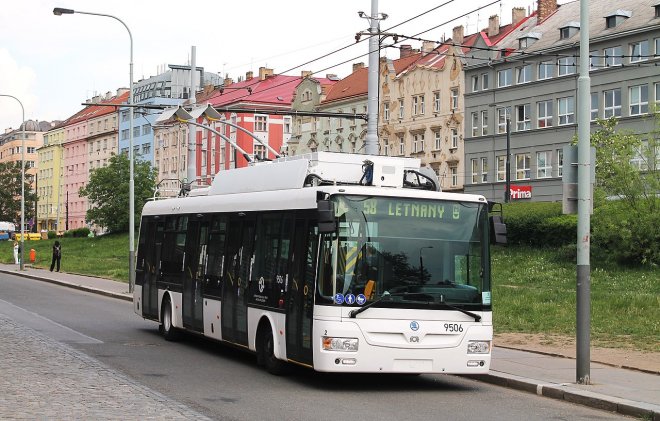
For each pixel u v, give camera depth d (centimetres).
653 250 3988
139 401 1179
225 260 1738
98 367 1522
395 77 8656
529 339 2072
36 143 19812
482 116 7675
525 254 4716
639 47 6475
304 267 1405
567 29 7081
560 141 6969
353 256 1345
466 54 7850
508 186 6800
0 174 15662
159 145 12144
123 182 9369
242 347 1638
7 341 1891
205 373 1513
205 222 1872
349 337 1321
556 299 2994
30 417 1038
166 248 2108
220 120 3058
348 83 9188
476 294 1387
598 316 2514
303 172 1533
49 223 16875
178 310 1980
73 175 15875
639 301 2750
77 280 4744
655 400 1254
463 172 7850
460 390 1423
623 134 4428
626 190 4144
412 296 1353
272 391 1331
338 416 1130
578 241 1427
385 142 8781
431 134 8194
